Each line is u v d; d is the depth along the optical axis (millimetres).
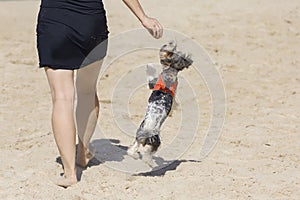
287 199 8602
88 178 9266
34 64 17578
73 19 8617
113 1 27781
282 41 20188
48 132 11617
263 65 17438
